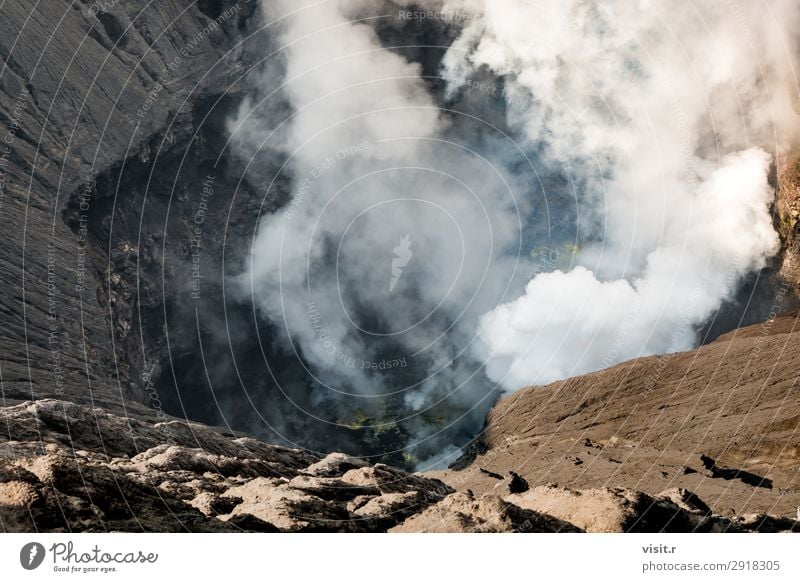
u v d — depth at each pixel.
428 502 19.23
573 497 17.55
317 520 16.94
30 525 14.13
